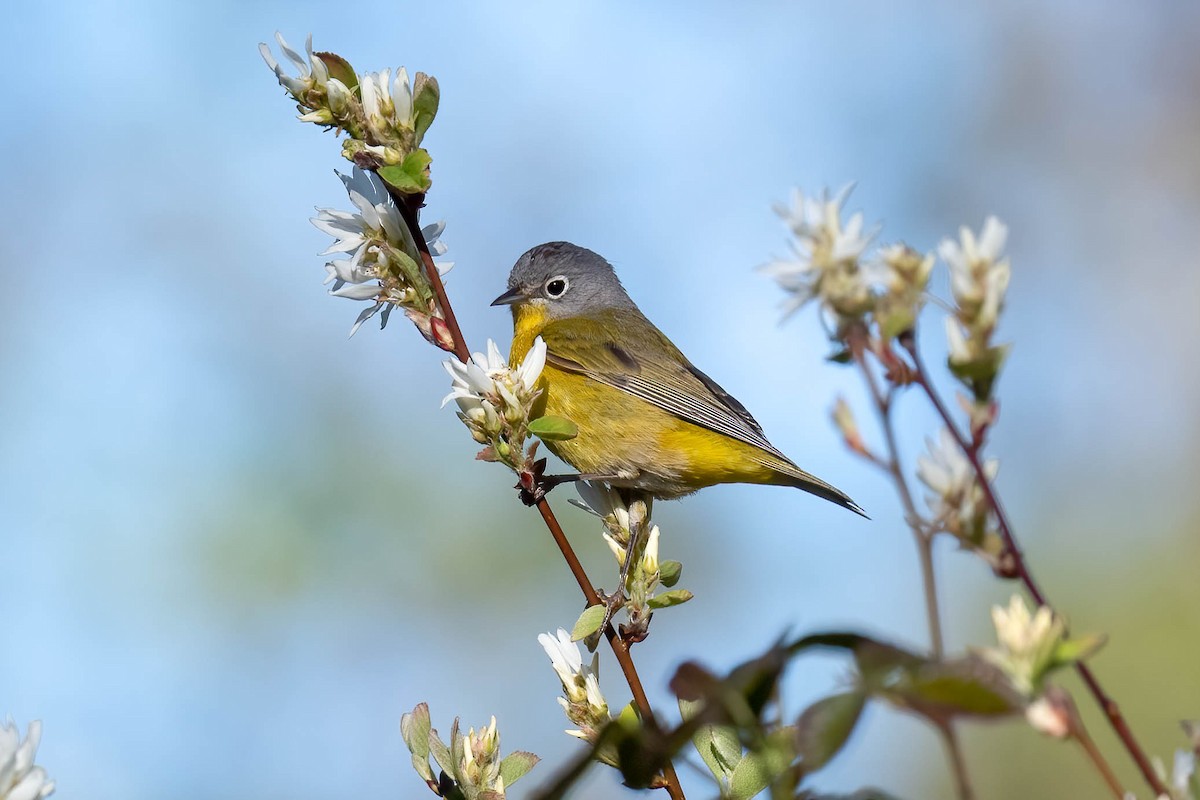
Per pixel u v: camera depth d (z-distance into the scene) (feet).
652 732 16.14
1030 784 57.16
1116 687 61.57
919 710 14.28
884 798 17.13
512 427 28.32
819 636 15.11
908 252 18.10
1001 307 17.78
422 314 29.19
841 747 14.40
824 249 17.92
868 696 14.51
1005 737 57.82
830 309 17.98
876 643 14.60
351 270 29.37
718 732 23.41
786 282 18.15
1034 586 17.29
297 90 27.99
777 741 17.99
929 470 17.71
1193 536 67.10
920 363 17.81
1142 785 56.65
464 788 25.40
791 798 17.03
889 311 17.81
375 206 29.43
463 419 28.58
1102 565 67.51
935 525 17.15
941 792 57.16
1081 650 15.23
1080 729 14.87
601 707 26.63
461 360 29.14
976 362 17.66
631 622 27.55
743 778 22.58
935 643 15.34
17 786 18.61
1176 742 59.11
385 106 28.09
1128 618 64.39
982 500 17.48
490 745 25.59
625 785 16.76
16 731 19.01
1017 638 15.33
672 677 16.53
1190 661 62.08
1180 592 64.59
